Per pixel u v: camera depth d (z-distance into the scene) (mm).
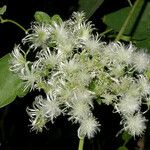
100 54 274
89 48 274
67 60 276
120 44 281
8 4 323
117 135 316
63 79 271
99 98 276
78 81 269
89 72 272
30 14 323
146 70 284
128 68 281
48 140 376
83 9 311
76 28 279
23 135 379
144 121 294
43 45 279
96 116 333
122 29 305
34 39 279
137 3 310
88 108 271
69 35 277
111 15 316
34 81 277
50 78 277
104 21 315
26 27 322
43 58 275
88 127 271
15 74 286
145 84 278
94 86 272
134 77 282
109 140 342
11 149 378
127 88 275
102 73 273
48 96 272
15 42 323
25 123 374
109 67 274
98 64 272
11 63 285
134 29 312
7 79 286
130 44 284
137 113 282
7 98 286
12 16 323
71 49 274
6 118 369
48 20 287
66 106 272
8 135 376
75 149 375
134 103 273
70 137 371
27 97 349
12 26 323
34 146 380
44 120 279
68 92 270
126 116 281
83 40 275
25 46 295
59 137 374
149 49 310
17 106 362
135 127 280
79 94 269
